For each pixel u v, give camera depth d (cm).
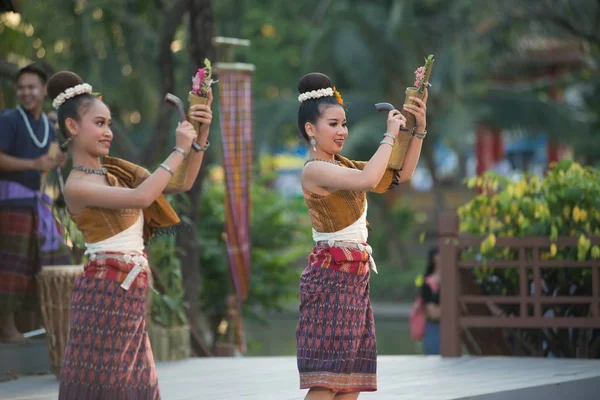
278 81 5681
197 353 1812
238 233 1847
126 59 3259
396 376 1229
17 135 1255
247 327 3847
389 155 805
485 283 1509
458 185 5959
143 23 2886
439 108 4569
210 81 778
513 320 1394
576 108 4784
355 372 827
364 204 833
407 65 4509
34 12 2456
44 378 1252
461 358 1395
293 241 2498
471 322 1408
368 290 845
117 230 755
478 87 4556
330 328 815
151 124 4334
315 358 819
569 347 1462
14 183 1252
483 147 5800
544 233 1424
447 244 1416
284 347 3039
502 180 1489
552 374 1236
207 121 772
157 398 774
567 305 1460
